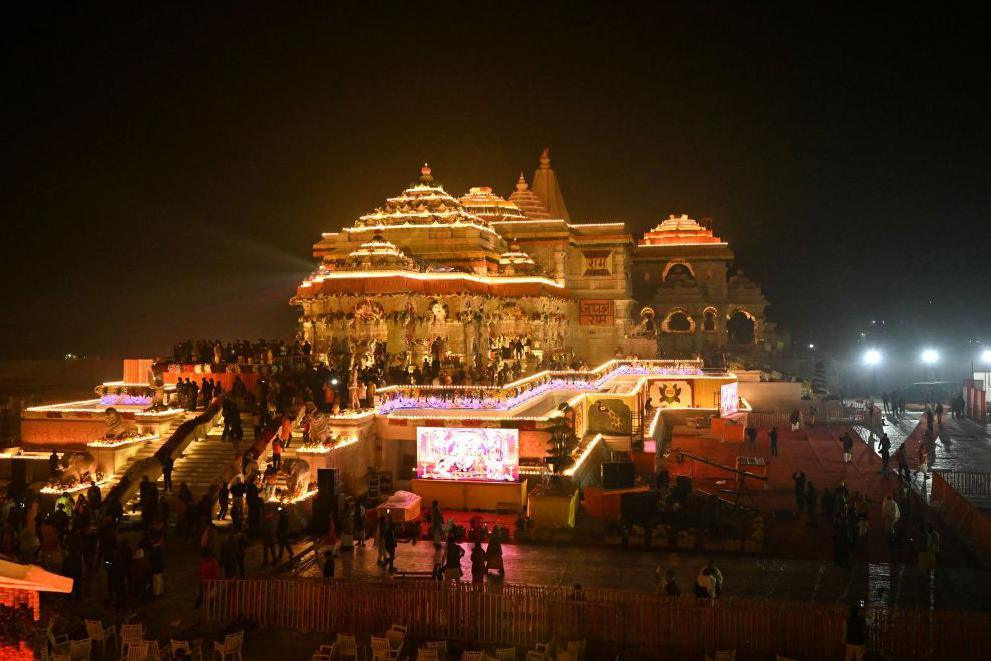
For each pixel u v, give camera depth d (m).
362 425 34.34
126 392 41.84
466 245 54.22
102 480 32.97
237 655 18.55
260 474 30.91
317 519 28.11
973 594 23.41
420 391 39.00
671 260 79.88
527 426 33.59
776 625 18.73
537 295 53.09
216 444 33.56
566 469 33.16
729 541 27.12
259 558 25.17
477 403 37.41
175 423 36.47
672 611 19.12
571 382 47.75
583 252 65.75
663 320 77.81
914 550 27.62
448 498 32.72
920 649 18.61
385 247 48.59
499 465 33.22
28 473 35.12
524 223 63.25
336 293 47.00
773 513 31.84
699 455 45.09
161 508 28.36
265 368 39.47
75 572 22.45
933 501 34.56
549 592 19.88
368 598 20.36
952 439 49.75
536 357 50.25
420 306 48.84
